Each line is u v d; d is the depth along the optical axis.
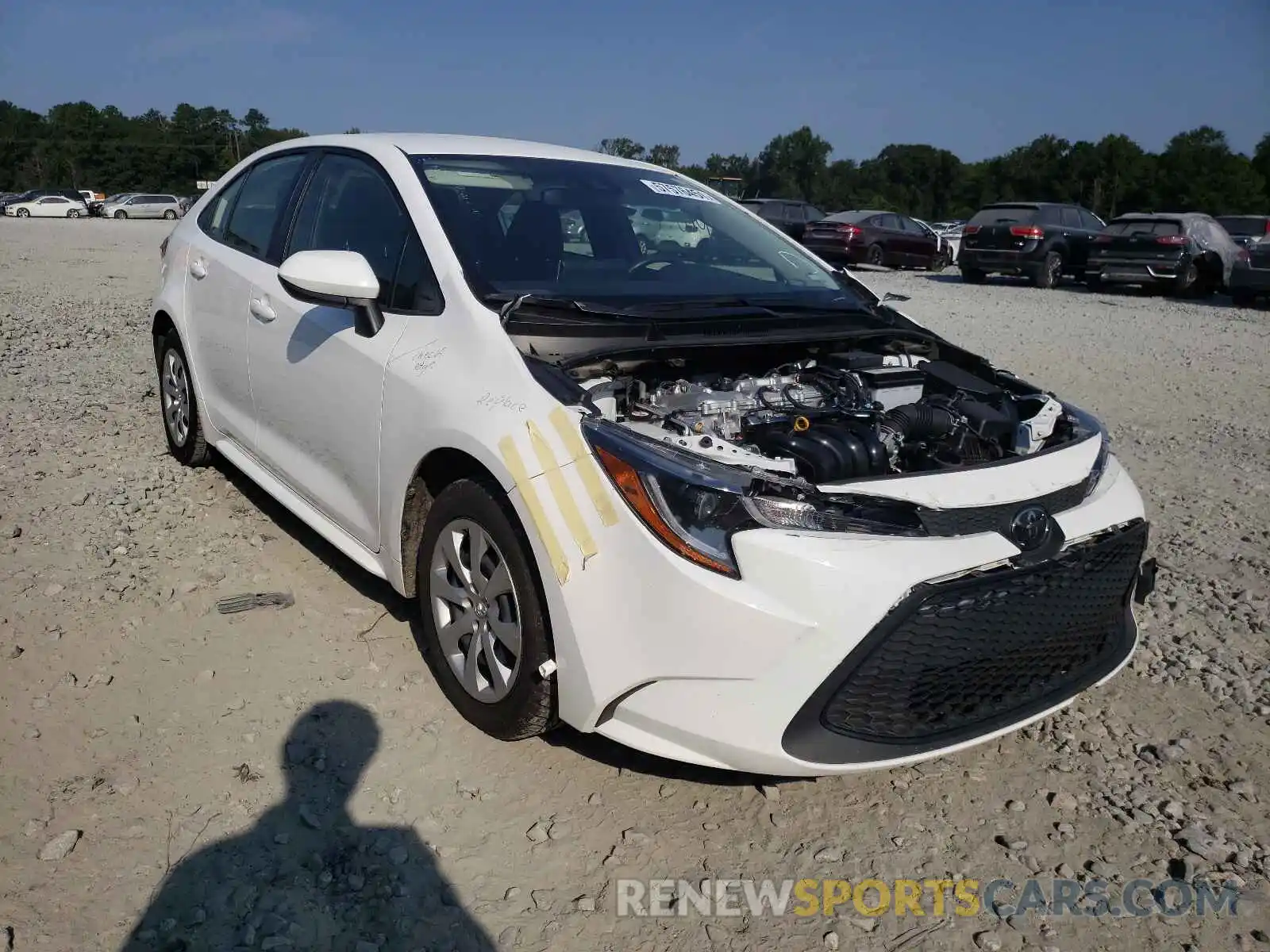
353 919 2.36
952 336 11.80
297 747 2.96
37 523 4.31
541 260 3.42
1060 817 2.92
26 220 41.69
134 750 2.88
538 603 2.75
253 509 4.64
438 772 2.90
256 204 4.48
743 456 2.58
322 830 2.64
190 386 4.84
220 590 3.84
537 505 2.65
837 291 4.00
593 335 3.02
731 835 2.75
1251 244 17.17
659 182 4.27
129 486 4.84
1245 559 4.92
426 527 3.16
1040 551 2.69
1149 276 18.31
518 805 2.79
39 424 5.77
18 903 2.30
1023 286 20.86
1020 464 2.88
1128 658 3.18
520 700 2.84
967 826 2.86
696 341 3.11
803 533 2.46
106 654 3.35
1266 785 3.11
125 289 12.82
